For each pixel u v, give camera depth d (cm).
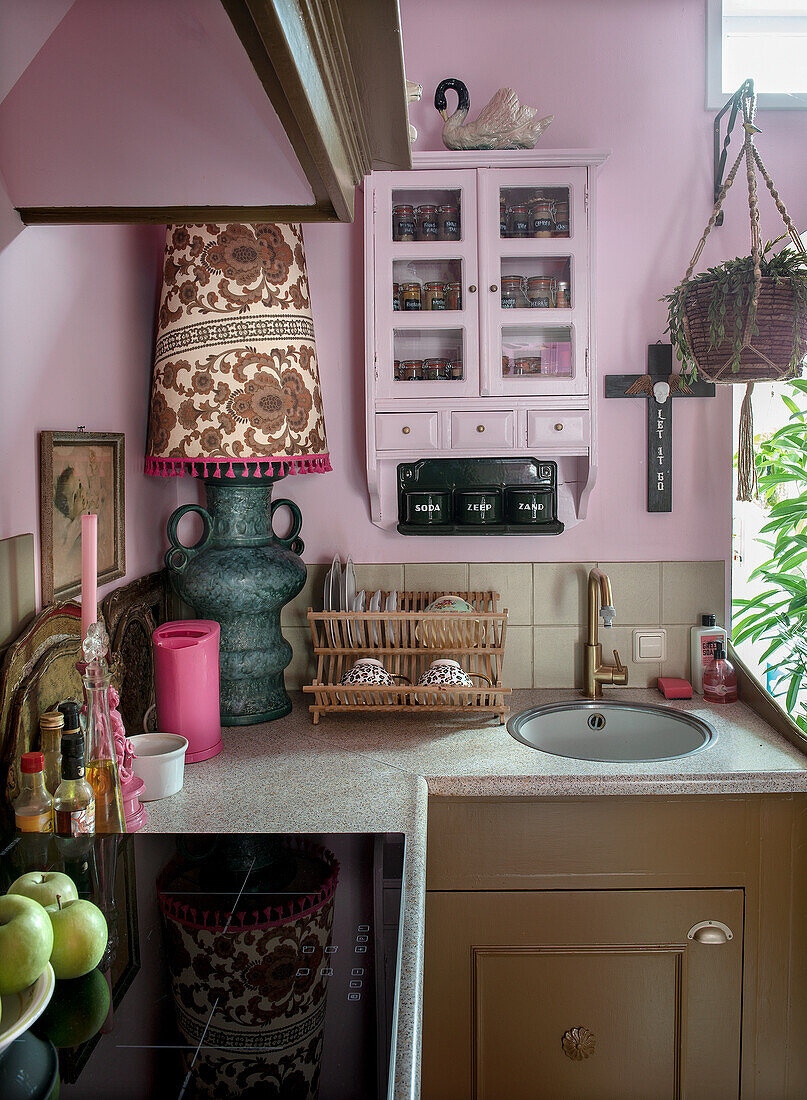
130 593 201
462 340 225
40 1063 91
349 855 144
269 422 205
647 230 238
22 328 152
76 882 131
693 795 188
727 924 192
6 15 112
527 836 189
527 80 236
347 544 246
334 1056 92
